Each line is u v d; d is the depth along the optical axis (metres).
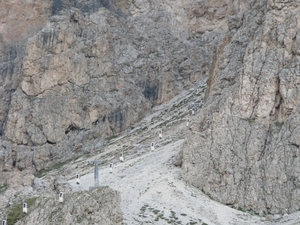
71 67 145.38
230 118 92.31
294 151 85.81
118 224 71.12
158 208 80.94
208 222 77.69
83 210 69.81
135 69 152.25
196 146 91.62
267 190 84.31
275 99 91.94
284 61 93.44
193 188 87.81
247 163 87.69
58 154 137.25
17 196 79.94
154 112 148.38
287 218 79.94
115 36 155.12
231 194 85.06
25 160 136.88
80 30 152.00
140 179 91.62
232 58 110.12
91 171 107.12
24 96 143.12
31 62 144.50
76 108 142.50
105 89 146.50
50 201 72.38
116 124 143.25
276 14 97.38
